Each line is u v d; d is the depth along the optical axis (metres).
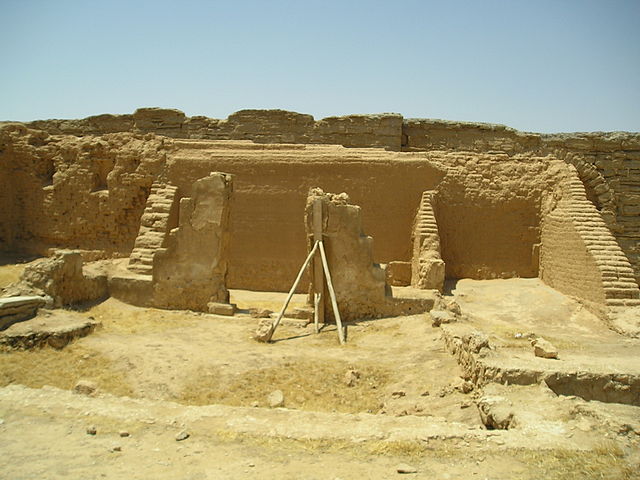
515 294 17.95
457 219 20.11
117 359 11.05
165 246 19.09
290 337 13.29
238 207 20.11
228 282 19.86
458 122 24.59
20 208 23.39
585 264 16.61
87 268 16.47
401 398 9.88
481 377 9.47
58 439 7.37
